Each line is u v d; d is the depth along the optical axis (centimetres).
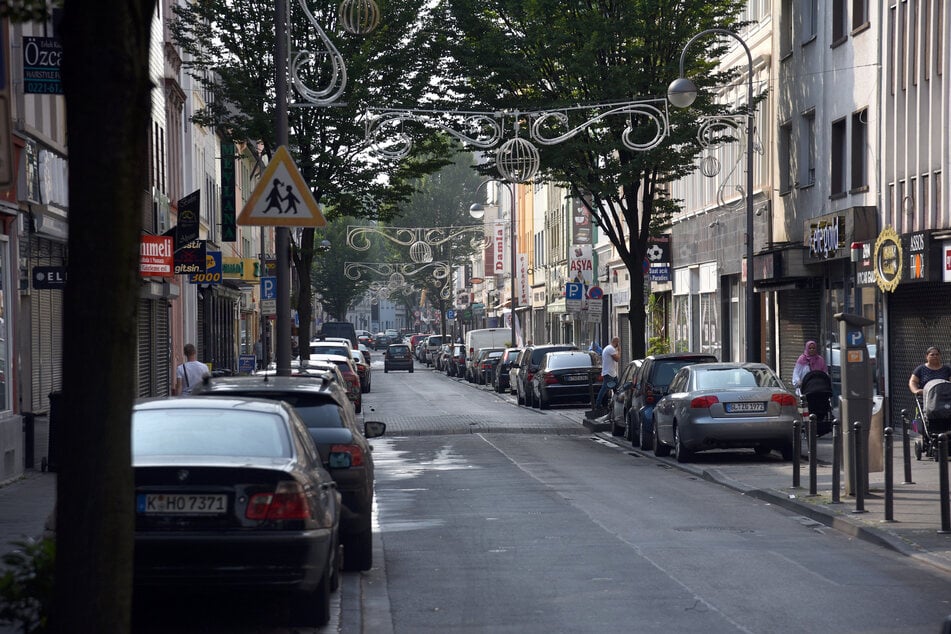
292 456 1447
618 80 4738
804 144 5597
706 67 5066
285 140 2925
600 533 2317
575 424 5634
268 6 4872
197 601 1689
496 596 1723
